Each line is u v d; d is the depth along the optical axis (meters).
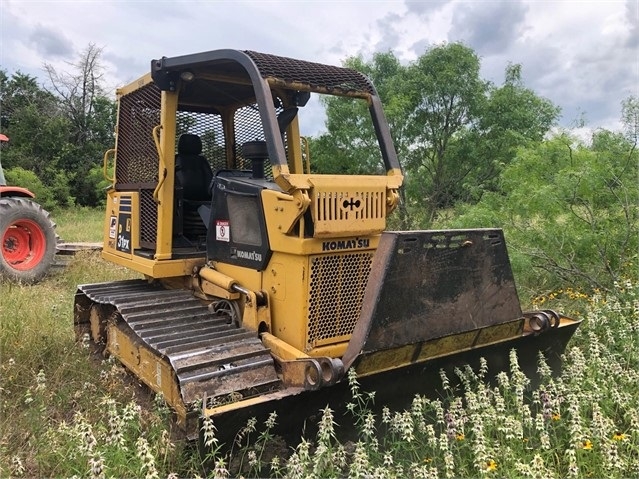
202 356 3.30
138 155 4.76
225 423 2.85
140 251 4.64
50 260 8.20
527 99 10.16
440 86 9.80
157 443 3.09
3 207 7.77
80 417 3.18
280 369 3.42
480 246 3.60
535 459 2.73
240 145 5.17
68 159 23.78
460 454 3.14
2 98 25.42
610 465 2.79
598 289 5.93
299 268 3.42
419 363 3.41
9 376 4.22
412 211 10.06
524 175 7.00
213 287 4.05
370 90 3.97
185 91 4.66
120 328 4.34
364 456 2.76
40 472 3.11
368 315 3.12
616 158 6.74
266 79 3.46
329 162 9.88
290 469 2.79
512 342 3.91
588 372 3.76
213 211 4.13
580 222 6.50
